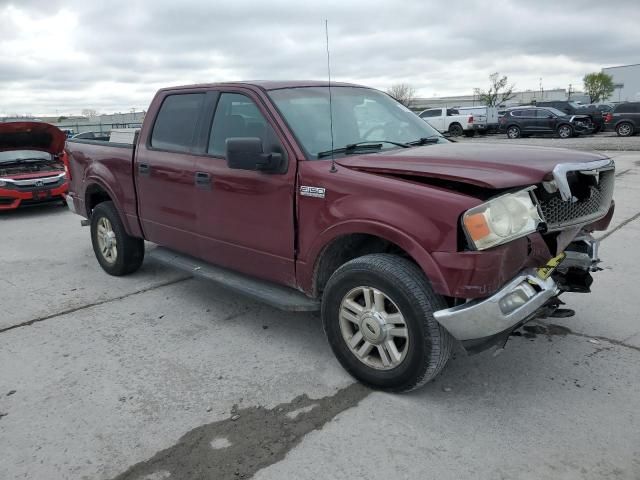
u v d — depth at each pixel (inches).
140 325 180.5
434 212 115.8
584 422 119.9
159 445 116.4
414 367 123.3
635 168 526.6
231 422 123.9
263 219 152.9
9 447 116.9
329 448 113.6
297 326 176.9
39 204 414.9
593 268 149.3
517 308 115.4
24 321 186.9
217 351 159.8
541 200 123.6
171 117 189.5
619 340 158.7
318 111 159.3
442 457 109.8
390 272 122.5
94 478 107.0
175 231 188.1
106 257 234.8
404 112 183.0
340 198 132.0
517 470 105.3
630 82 2908.5
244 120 161.2
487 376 140.3
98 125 1517.0
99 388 140.3
